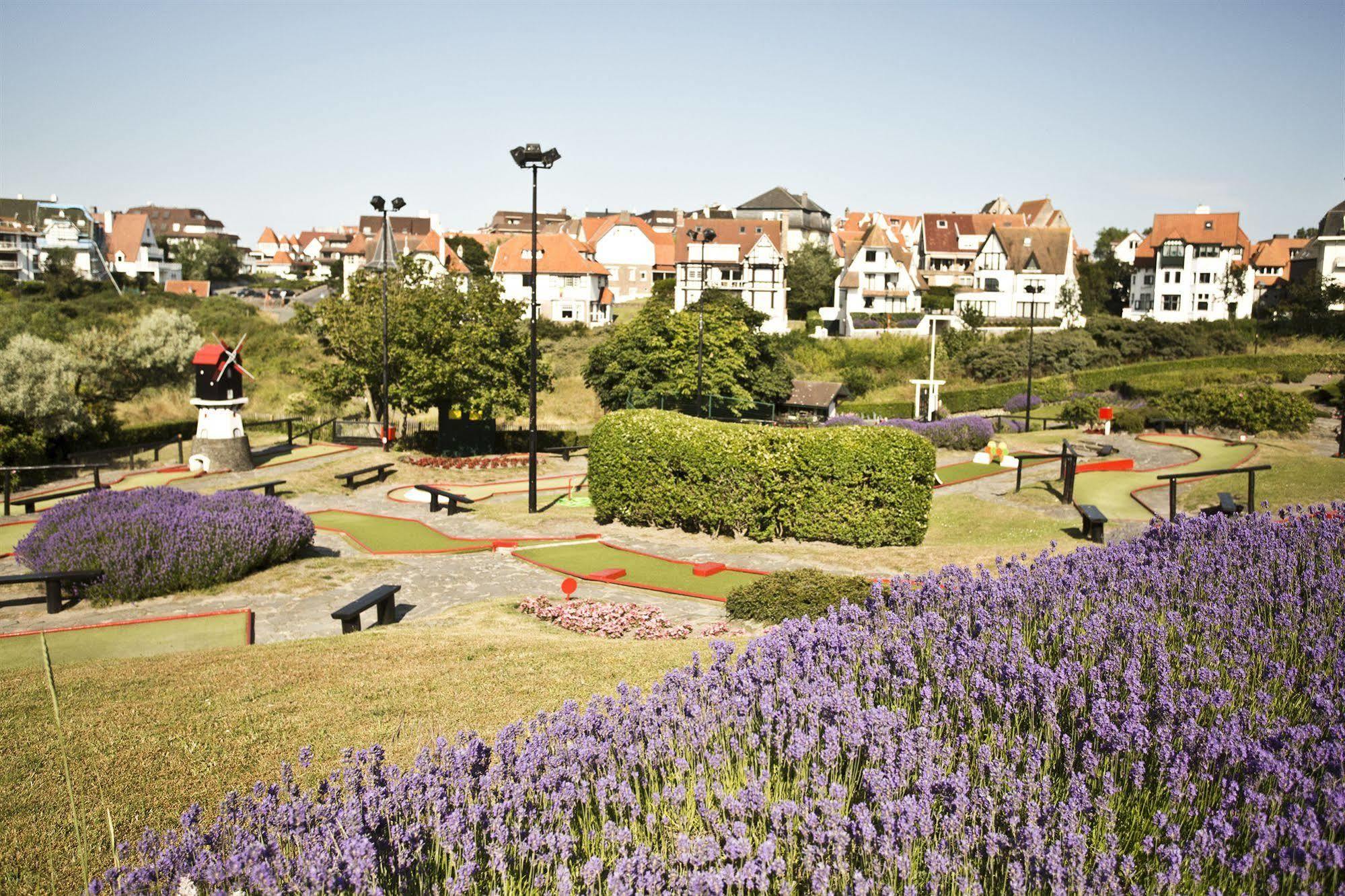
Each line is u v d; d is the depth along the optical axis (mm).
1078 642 7586
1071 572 9430
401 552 18250
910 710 6832
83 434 33562
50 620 13789
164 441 36625
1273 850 4770
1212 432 35375
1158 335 66375
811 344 66375
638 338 43500
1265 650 7133
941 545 18328
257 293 94938
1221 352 66375
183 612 14109
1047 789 5219
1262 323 71188
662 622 12906
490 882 4895
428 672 9750
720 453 18906
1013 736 6227
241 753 7461
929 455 18016
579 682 9250
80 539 14844
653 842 5383
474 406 32969
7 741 7762
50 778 6977
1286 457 25281
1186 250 80500
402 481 28391
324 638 11758
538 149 21328
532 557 17797
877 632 8430
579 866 5211
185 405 42281
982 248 81062
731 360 42469
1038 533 19312
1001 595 8703
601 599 14883
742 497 18672
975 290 81125
